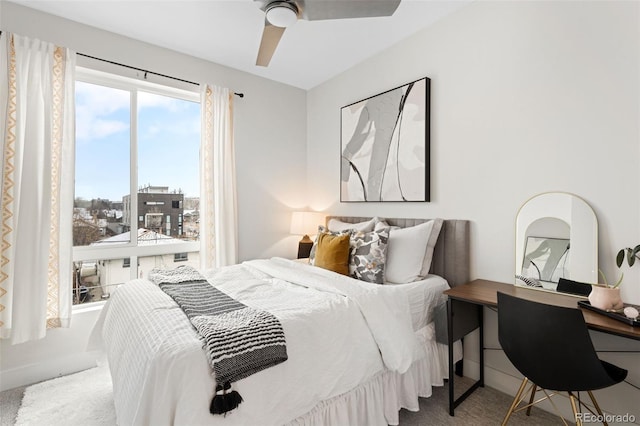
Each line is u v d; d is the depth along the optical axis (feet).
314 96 12.04
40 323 6.88
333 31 8.25
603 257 5.34
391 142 8.84
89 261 8.36
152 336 4.11
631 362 5.13
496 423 5.61
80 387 6.88
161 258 9.52
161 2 7.09
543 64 6.05
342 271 7.43
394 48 8.91
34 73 6.97
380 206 9.40
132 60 8.59
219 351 3.65
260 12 7.48
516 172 6.46
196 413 3.41
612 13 5.23
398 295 6.04
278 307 5.05
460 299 5.69
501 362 6.70
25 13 7.16
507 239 6.63
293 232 11.03
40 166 7.07
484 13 6.92
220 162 9.74
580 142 5.59
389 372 5.50
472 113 7.17
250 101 10.87
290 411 4.13
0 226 6.61
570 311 4.01
